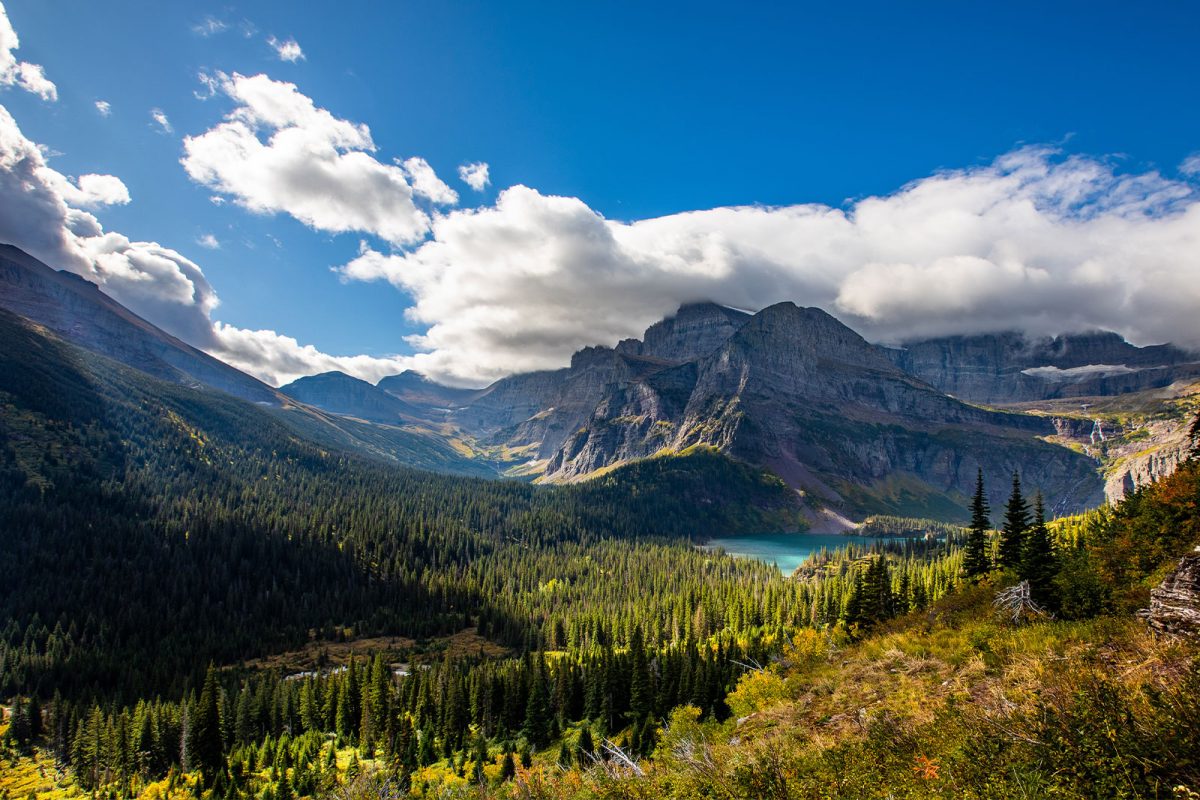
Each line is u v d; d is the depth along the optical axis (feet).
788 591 526.98
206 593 631.15
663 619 520.83
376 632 586.45
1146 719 35.32
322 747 308.60
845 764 49.47
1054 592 103.35
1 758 352.49
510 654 525.75
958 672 75.00
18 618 539.29
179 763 306.14
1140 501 201.98
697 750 65.21
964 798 36.50
